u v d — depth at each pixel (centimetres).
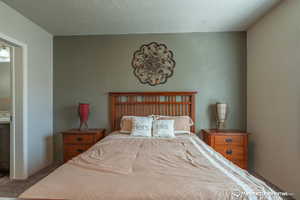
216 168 135
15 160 255
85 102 323
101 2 217
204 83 314
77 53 324
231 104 311
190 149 191
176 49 316
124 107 317
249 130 300
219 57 313
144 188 104
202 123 313
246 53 309
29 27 264
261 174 265
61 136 324
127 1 215
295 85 198
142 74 319
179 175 122
